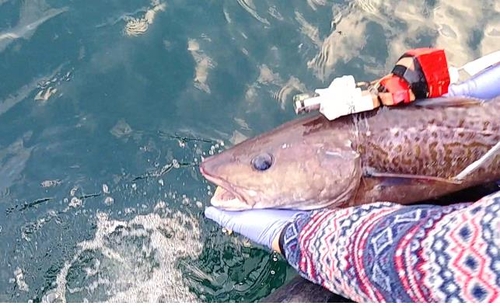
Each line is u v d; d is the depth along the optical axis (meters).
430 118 0.75
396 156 0.76
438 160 0.76
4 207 0.94
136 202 0.95
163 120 1.00
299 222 0.64
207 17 1.06
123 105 1.01
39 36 1.04
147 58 1.04
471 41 1.02
